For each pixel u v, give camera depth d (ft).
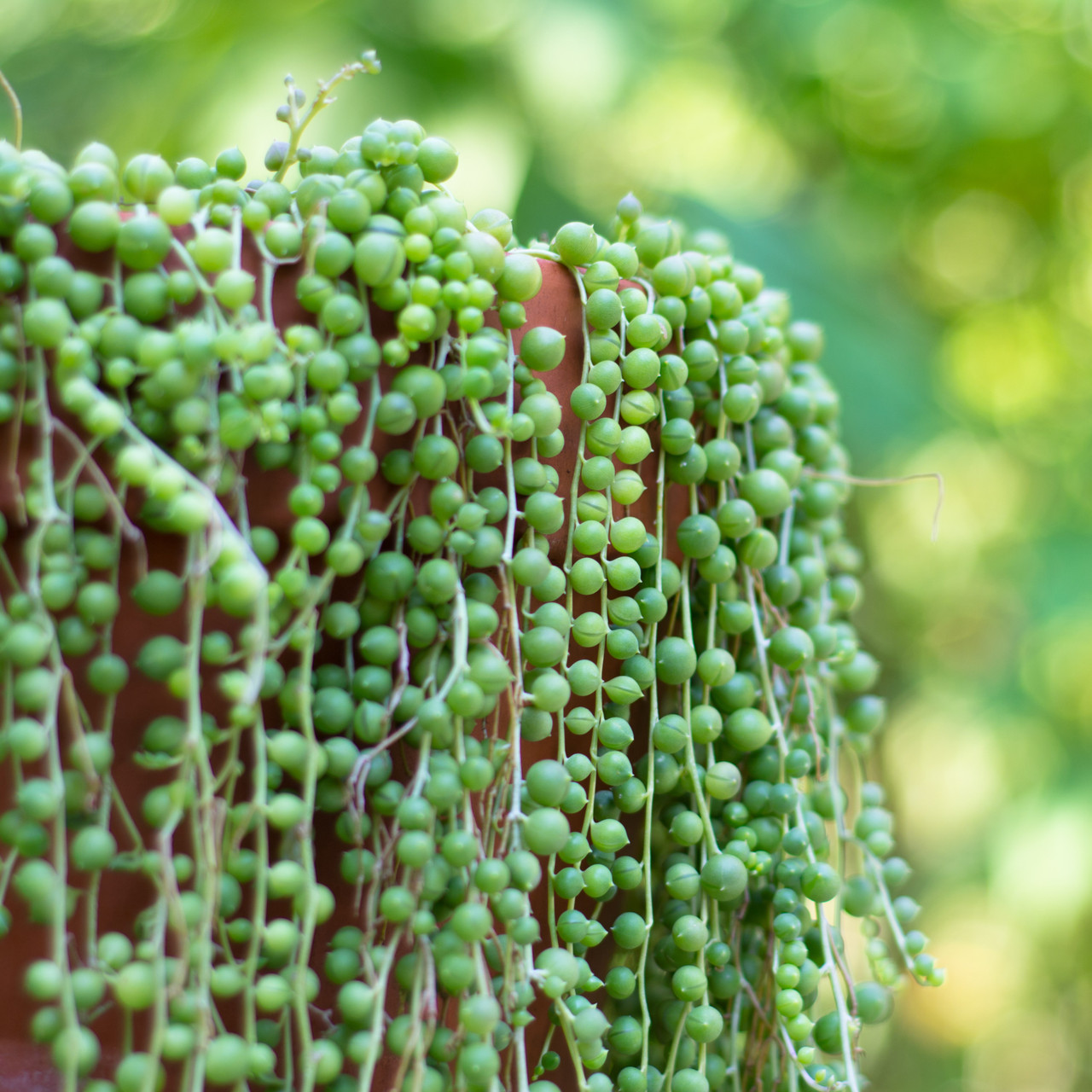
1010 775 5.36
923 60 5.88
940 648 6.28
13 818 2.44
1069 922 4.91
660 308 2.63
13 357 2.43
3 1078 2.48
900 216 6.27
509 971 2.51
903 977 2.74
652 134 5.88
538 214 4.82
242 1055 2.43
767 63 5.93
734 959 2.67
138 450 2.42
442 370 2.51
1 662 2.43
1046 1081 6.11
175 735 2.45
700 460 2.64
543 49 4.88
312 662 2.53
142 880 2.50
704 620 2.70
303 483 2.48
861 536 5.92
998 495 6.15
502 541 2.55
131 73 5.44
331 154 2.55
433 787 2.48
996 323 6.80
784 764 2.66
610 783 2.59
